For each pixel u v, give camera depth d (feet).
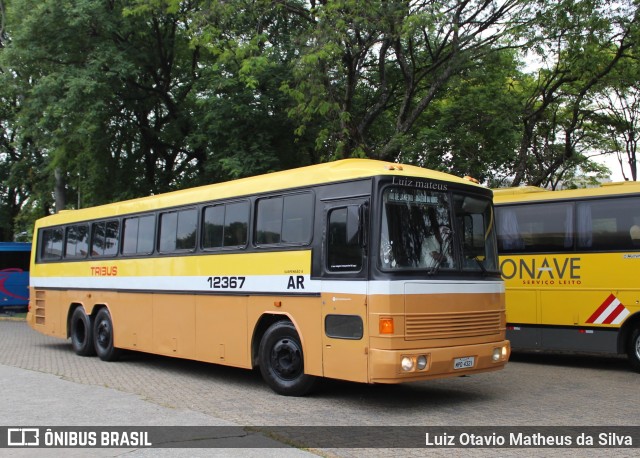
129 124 76.54
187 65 79.51
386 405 28.27
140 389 32.83
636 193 38.52
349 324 26.84
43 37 68.85
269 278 31.17
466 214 29.40
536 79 74.84
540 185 71.00
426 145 66.33
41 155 101.65
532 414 26.37
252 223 32.76
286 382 30.22
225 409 27.48
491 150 69.72
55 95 66.90
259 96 63.36
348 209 27.37
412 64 63.52
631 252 38.22
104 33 70.18
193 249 36.76
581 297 39.83
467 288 28.04
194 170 79.30
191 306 36.40
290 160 67.56
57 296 51.31
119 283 43.27
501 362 28.96
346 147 56.18
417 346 25.90
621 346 38.50
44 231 54.70
